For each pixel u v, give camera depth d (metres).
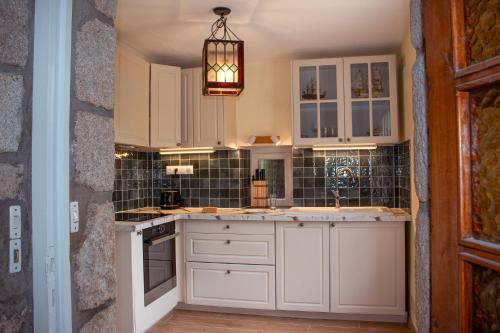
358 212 3.33
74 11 1.02
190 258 3.42
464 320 0.81
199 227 3.40
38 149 0.92
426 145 0.93
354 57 3.48
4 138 0.86
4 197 0.86
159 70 3.58
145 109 3.43
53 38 0.94
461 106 0.82
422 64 0.95
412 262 2.95
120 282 2.78
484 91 0.79
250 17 2.82
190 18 2.82
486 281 0.78
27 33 0.92
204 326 3.12
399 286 3.07
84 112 1.05
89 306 1.04
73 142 1.00
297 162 3.85
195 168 4.07
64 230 0.94
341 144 3.57
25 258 0.91
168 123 3.63
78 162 1.02
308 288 3.19
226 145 3.71
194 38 3.23
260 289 3.27
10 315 0.87
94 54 1.09
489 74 0.75
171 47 3.45
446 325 0.85
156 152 4.15
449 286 0.84
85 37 1.06
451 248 0.84
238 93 2.56
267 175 4.11
